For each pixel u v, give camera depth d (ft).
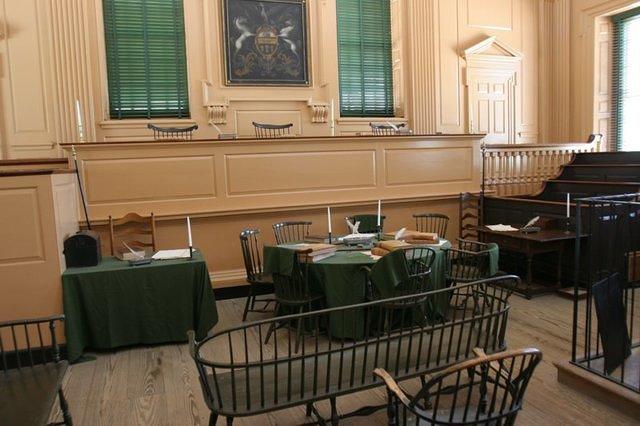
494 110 23.97
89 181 13.35
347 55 22.00
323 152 15.58
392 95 22.90
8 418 5.35
